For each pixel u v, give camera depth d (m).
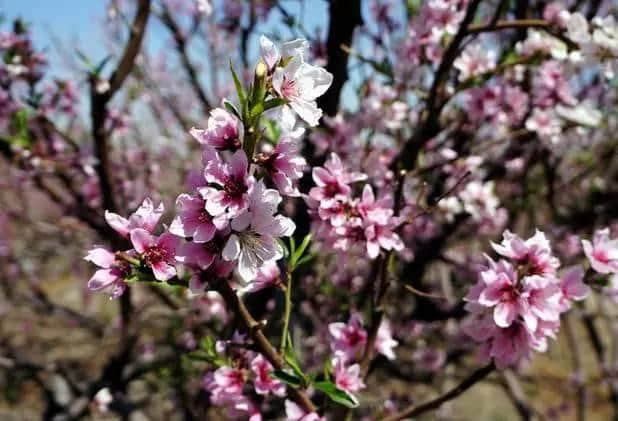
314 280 3.08
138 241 1.13
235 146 1.20
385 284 1.78
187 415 3.92
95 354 5.57
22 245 6.53
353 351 1.87
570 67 2.35
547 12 2.64
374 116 2.94
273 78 1.18
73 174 3.64
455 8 2.47
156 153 5.86
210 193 1.12
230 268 1.19
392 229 1.73
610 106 4.24
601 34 2.04
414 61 2.78
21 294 6.41
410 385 5.26
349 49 2.47
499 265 1.40
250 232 1.16
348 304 3.01
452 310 3.69
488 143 3.14
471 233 4.52
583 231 4.37
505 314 1.35
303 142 2.90
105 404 4.01
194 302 3.44
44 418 4.45
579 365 5.82
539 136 3.14
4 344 6.92
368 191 1.70
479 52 2.54
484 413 7.59
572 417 7.45
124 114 4.34
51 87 3.64
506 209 4.15
